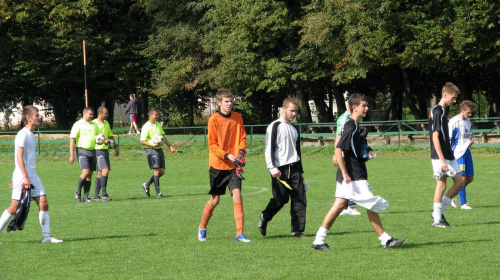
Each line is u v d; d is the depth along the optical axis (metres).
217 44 58.03
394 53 50.31
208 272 11.45
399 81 62.25
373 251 13.04
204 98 75.00
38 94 75.25
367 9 49.59
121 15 71.00
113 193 27.72
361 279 10.66
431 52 47.00
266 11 55.00
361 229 16.11
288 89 61.59
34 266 12.27
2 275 11.51
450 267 11.41
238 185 14.65
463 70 55.81
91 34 68.69
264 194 25.67
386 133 47.81
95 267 12.08
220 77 56.28
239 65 55.53
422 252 12.83
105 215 20.06
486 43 46.69
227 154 14.41
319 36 49.75
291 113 14.82
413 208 20.14
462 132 18.88
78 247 14.28
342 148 12.78
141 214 20.19
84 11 65.38
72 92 74.19
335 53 51.34
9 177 36.53
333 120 75.38
